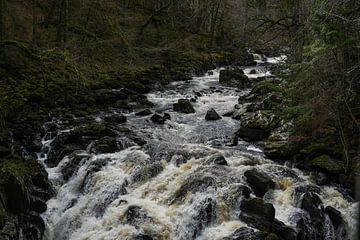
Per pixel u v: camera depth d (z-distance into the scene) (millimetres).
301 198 9625
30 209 10375
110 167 11586
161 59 27969
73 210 10664
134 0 33031
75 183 11492
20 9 23688
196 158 11664
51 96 17531
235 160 11500
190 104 17266
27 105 16328
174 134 14594
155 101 18984
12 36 20891
